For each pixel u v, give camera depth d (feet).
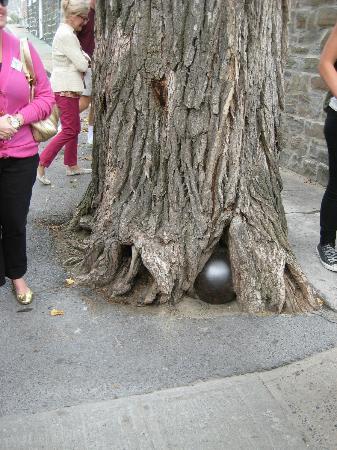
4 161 9.73
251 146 11.53
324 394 8.74
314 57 18.52
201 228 10.98
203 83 10.52
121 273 11.57
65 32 16.52
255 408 8.39
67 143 18.54
